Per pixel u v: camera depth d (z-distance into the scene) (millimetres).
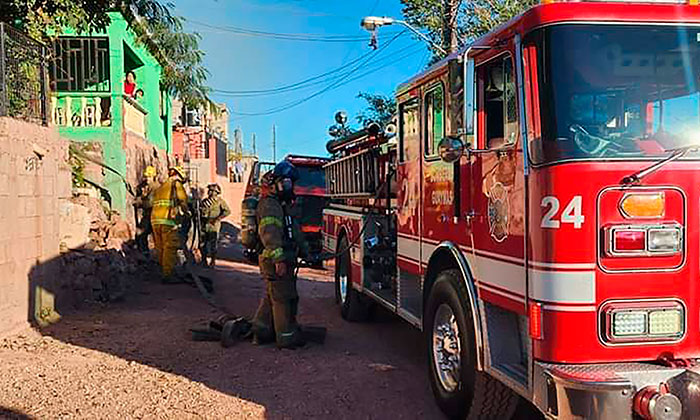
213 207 14570
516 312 4215
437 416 5336
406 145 6617
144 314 9211
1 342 7289
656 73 4129
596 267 3738
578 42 4023
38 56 8992
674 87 4188
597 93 4020
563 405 3656
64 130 14398
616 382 3537
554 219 3785
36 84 8922
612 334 3734
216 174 30031
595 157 3764
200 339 7727
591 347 3740
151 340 7723
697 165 3814
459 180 5152
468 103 4609
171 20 12875
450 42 14836
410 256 6457
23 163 7984
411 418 5293
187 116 29203
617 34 4066
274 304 7344
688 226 3809
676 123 4176
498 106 4582
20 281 7891
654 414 3568
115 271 10625
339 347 7500
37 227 8352
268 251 7168
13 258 7707
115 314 9148
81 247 10125
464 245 5043
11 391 5711
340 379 6254
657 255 3771
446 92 5430
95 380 6109
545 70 3994
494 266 4512
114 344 7504
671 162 3793
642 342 3770
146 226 13406
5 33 8117
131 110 15625
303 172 16250
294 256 7395
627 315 3744
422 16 16125
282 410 5410
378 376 6355
